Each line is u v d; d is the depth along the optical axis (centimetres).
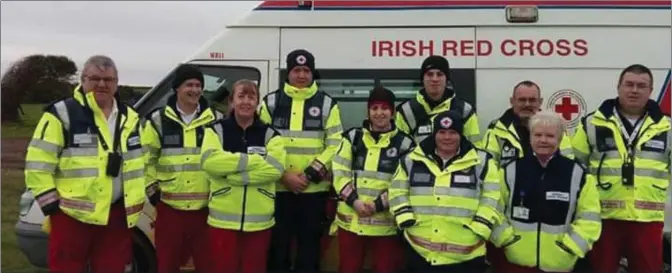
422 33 507
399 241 433
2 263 681
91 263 407
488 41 505
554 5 508
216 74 511
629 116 421
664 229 478
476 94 501
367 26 509
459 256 381
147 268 501
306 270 465
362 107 504
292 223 463
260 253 430
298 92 458
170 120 441
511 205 393
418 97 465
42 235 489
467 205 382
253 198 422
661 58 500
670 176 428
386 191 423
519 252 389
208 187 445
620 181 415
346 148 432
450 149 386
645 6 505
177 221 444
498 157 449
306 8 512
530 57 502
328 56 507
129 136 402
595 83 499
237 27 512
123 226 404
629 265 436
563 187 382
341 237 438
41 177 377
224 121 430
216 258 423
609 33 504
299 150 454
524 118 447
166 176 442
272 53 508
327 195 464
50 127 382
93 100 388
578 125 461
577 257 384
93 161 387
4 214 868
